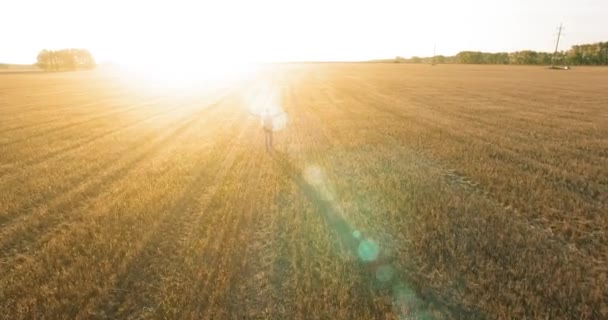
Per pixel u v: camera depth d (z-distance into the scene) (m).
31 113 24.70
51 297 5.18
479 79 57.72
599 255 6.11
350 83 52.69
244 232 6.99
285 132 16.92
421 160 11.88
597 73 74.50
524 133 15.99
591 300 4.90
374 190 9.09
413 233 6.82
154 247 6.52
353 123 18.88
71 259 6.18
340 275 5.56
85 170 11.31
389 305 4.88
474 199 8.42
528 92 35.44
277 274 5.70
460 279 5.41
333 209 7.98
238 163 11.74
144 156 12.93
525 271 5.54
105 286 5.38
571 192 8.88
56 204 8.62
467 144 13.95
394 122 18.95
